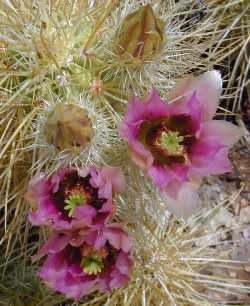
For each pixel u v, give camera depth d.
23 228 0.28
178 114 0.22
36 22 0.25
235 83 0.34
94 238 0.22
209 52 0.32
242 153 0.33
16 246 0.28
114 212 0.22
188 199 0.22
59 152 0.22
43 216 0.22
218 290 0.28
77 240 0.22
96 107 0.24
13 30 0.24
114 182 0.22
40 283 0.28
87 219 0.22
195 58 0.30
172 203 0.22
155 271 0.27
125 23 0.23
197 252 0.29
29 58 0.24
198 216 0.31
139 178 0.24
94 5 0.26
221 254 0.31
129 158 0.24
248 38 0.31
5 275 0.28
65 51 0.24
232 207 0.32
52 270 0.23
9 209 0.26
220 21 0.32
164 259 0.27
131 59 0.23
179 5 0.29
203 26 0.31
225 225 0.31
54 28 0.25
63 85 0.23
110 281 0.23
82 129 0.21
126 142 0.23
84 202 0.22
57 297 0.28
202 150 0.22
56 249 0.22
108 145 0.23
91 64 0.24
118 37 0.23
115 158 0.24
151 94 0.21
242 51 0.31
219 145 0.21
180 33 0.27
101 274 0.23
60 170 0.22
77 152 0.22
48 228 0.26
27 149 0.24
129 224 0.25
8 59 0.25
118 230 0.22
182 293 0.28
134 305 0.27
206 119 0.22
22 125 0.24
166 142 0.22
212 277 0.28
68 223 0.22
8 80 0.25
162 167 0.22
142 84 0.24
